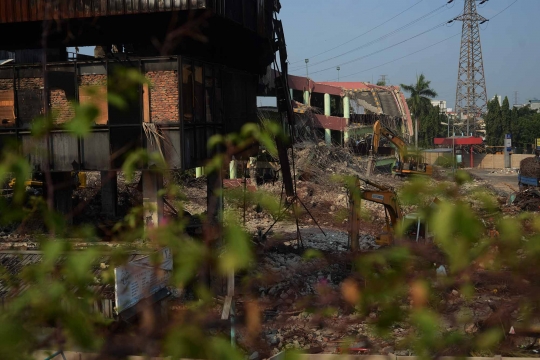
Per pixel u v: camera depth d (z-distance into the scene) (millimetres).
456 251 1842
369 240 28609
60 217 1976
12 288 1784
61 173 22266
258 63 29141
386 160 53625
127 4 19891
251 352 2266
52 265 1827
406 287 1947
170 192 2525
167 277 2078
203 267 2076
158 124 19141
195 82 20406
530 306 1908
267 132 2211
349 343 2062
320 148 53375
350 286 2037
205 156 21281
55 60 24281
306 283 13961
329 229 32344
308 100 62438
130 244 2174
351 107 68125
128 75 1961
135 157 2484
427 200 1928
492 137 92375
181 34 2619
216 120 22359
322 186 43750
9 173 1865
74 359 2910
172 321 1884
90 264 1888
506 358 7973
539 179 42875
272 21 26281
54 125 1911
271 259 21344
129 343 1788
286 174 23922
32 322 1683
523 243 1884
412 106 69875
